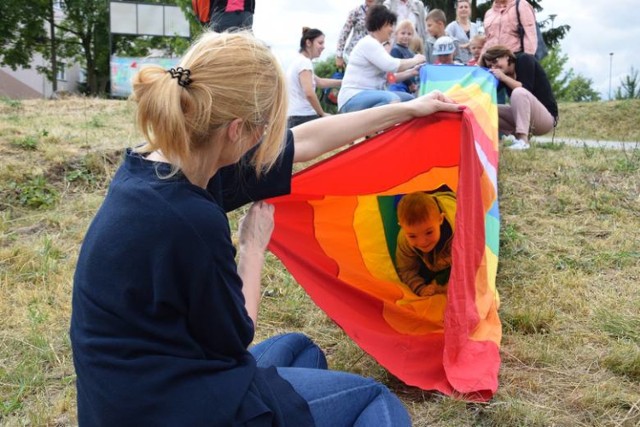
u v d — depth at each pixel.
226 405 1.59
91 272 1.58
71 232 4.73
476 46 7.82
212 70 1.60
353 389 1.96
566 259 4.38
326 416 1.89
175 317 1.58
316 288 3.17
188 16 24.02
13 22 32.09
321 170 2.92
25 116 8.27
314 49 7.50
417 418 2.71
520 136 6.75
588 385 2.92
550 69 31.80
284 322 3.67
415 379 2.89
